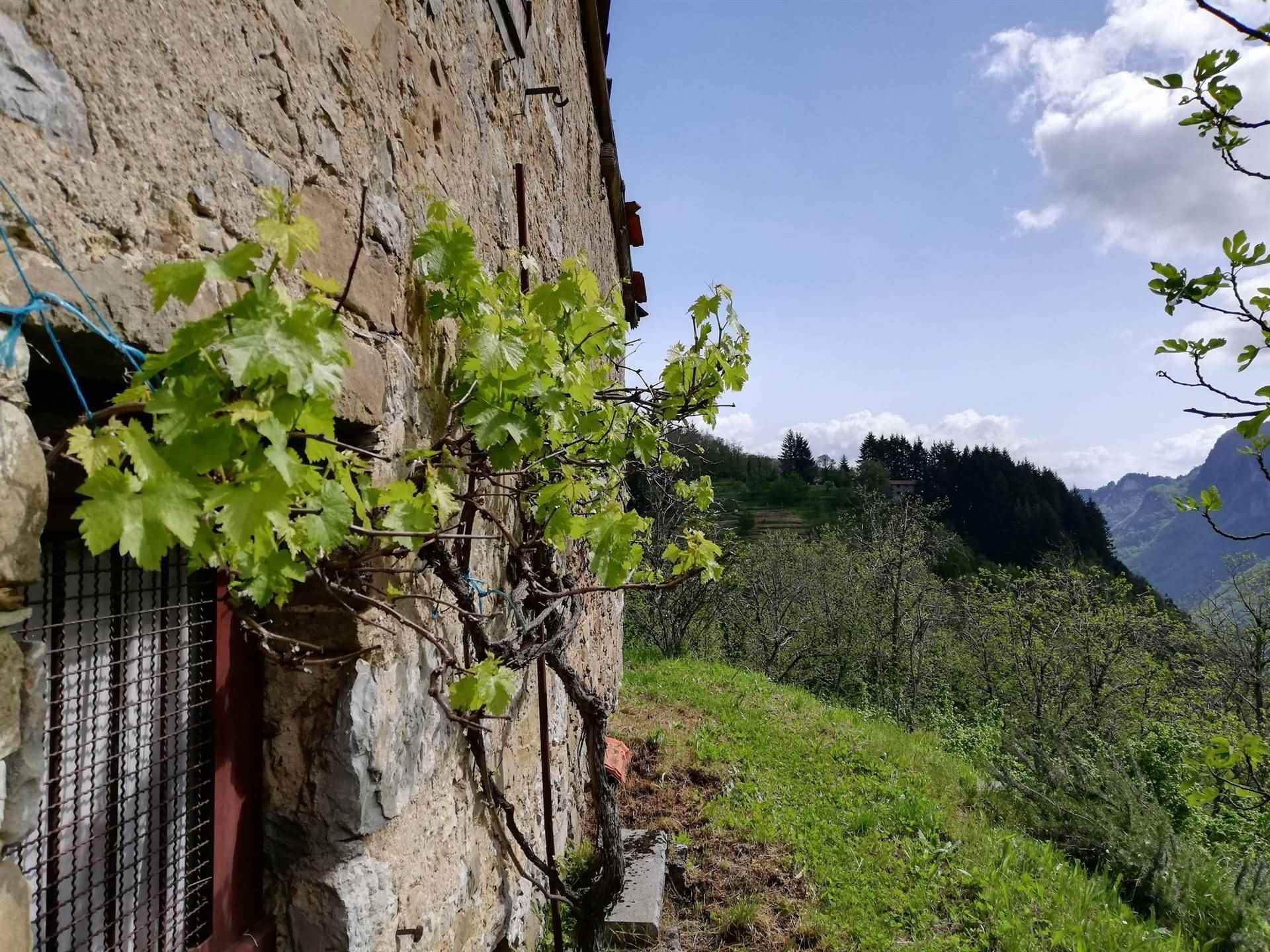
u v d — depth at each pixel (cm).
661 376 302
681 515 839
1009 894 407
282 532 100
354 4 157
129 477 77
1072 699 1491
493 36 263
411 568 175
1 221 77
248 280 105
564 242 405
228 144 114
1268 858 570
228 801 144
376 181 166
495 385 188
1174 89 195
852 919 371
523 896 274
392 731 167
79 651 112
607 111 534
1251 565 1297
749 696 779
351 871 154
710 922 364
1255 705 1225
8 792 75
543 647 242
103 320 89
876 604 1766
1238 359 212
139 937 124
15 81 79
